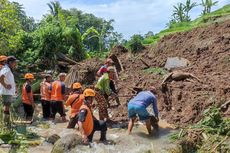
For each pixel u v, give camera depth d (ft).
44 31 62.49
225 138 28.53
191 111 35.19
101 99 36.83
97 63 54.65
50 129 36.52
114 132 34.35
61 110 40.09
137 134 33.27
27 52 62.03
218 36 51.88
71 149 27.84
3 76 32.81
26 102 39.60
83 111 29.45
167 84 41.45
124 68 54.60
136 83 46.73
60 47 63.72
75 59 65.36
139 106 32.37
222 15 71.15
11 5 58.59
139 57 57.36
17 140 31.22
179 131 32.63
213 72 43.04
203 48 50.65
